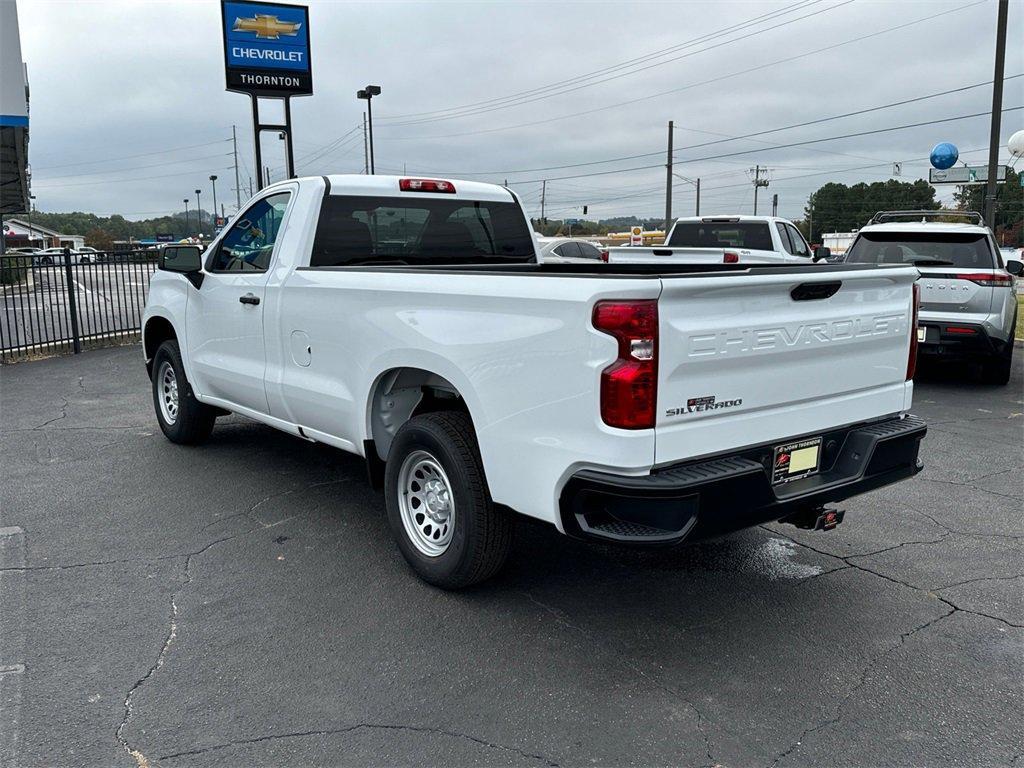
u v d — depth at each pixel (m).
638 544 3.03
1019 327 14.40
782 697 3.13
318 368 4.64
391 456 4.14
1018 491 5.63
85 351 12.73
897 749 2.82
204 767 2.70
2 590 4.02
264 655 3.41
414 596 3.98
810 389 3.56
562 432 3.19
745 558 4.50
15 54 18.86
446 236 5.41
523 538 4.76
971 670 3.33
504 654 3.44
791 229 14.68
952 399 8.78
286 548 4.58
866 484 3.73
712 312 3.14
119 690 3.14
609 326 2.98
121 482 5.76
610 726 2.94
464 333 3.58
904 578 4.23
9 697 3.09
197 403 6.45
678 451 3.11
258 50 19.12
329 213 4.89
